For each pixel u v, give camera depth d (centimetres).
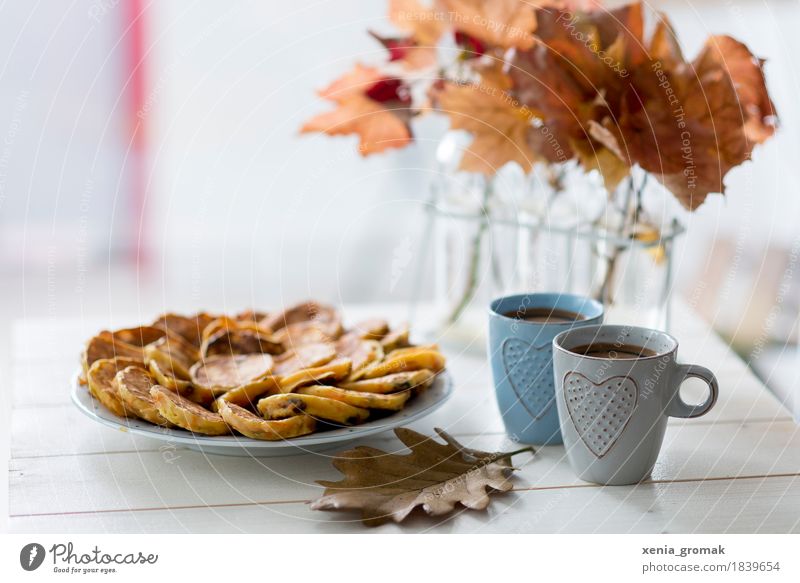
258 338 93
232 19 224
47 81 227
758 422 93
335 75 217
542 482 84
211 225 240
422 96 107
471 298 113
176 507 81
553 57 95
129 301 220
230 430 84
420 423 93
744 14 131
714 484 84
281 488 83
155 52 227
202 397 87
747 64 92
